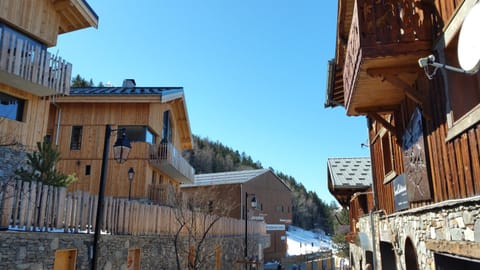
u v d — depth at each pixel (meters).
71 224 7.92
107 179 17.67
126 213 9.72
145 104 18.33
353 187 13.55
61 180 9.77
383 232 9.09
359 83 6.22
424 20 5.23
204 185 36.88
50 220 7.41
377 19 5.34
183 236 12.87
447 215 4.79
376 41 5.27
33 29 11.94
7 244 6.05
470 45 3.67
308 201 85.88
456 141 4.55
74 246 7.59
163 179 21.91
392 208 8.34
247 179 38.75
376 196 10.27
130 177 15.45
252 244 23.05
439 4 4.89
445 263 5.23
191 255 12.34
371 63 5.43
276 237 43.75
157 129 19.62
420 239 5.97
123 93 18.02
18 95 11.79
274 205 44.81
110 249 8.67
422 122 5.70
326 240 63.41
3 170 10.67
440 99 4.97
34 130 12.23
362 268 13.53
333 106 11.32
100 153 17.86
